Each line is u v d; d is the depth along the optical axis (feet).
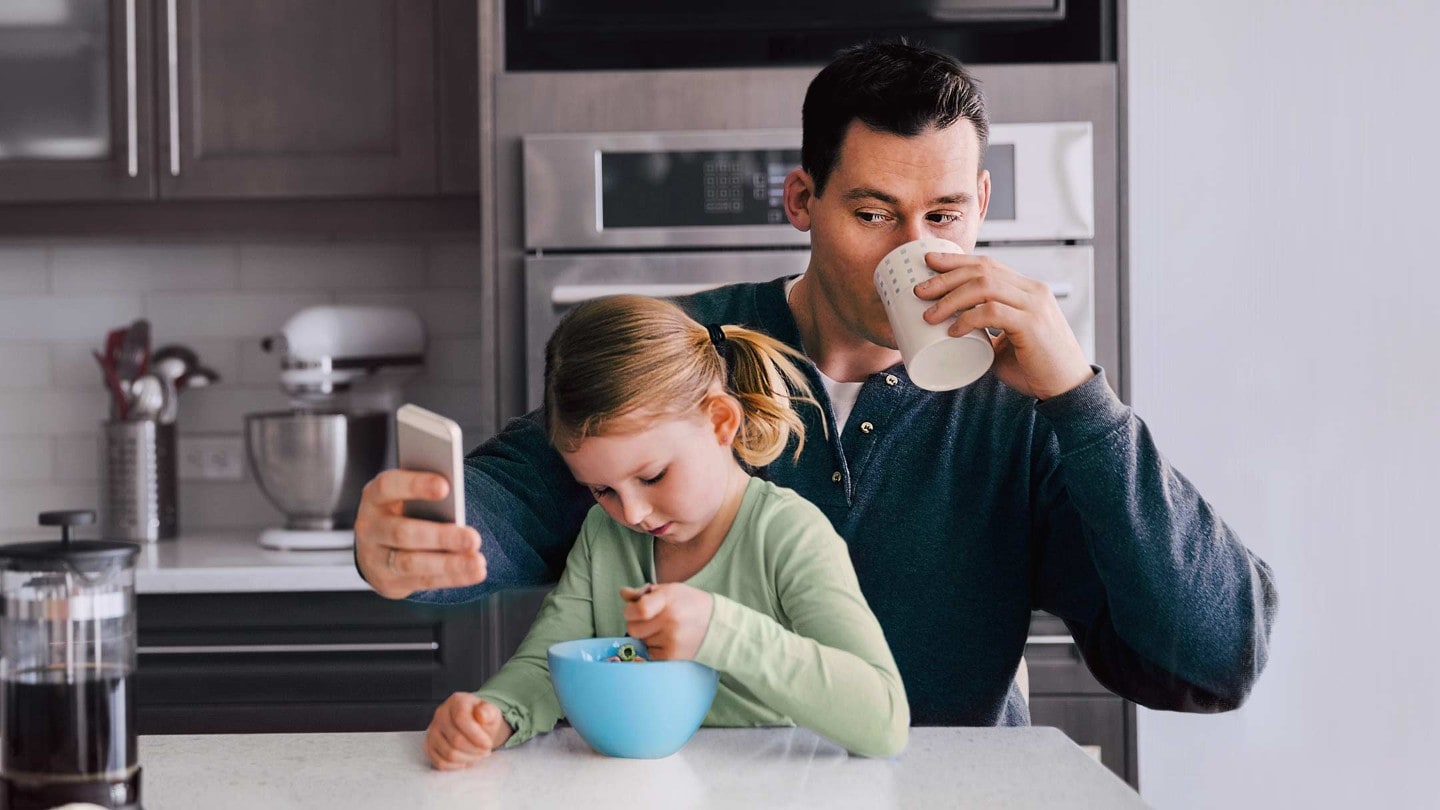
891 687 3.09
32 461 9.12
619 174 7.07
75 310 9.12
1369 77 7.03
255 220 8.23
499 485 4.10
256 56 8.07
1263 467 7.04
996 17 7.22
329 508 8.16
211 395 9.12
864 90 3.79
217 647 7.20
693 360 3.51
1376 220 7.03
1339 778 7.00
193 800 2.78
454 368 9.10
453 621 7.21
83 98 8.09
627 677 2.96
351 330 8.25
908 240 3.85
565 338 3.52
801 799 2.74
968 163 3.85
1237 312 7.05
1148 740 6.99
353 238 9.08
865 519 4.13
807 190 4.20
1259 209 7.04
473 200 8.18
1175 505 3.55
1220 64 7.04
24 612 2.54
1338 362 7.04
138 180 8.10
